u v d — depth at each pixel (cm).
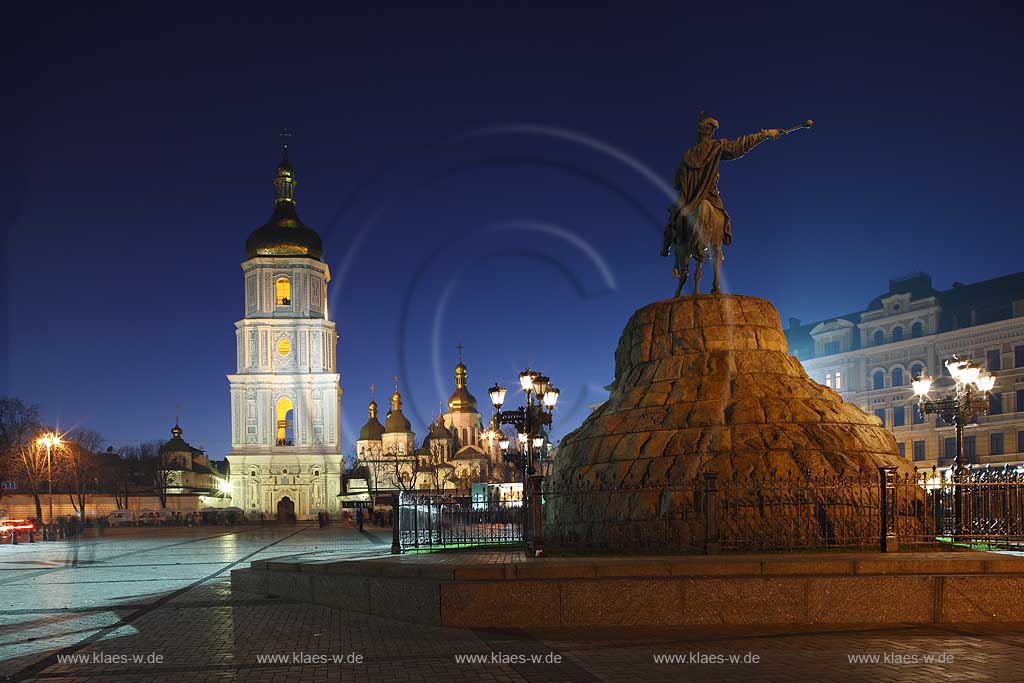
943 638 1253
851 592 1373
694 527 1766
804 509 1750
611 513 1895
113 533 6950
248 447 10894
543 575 1423
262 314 11169
